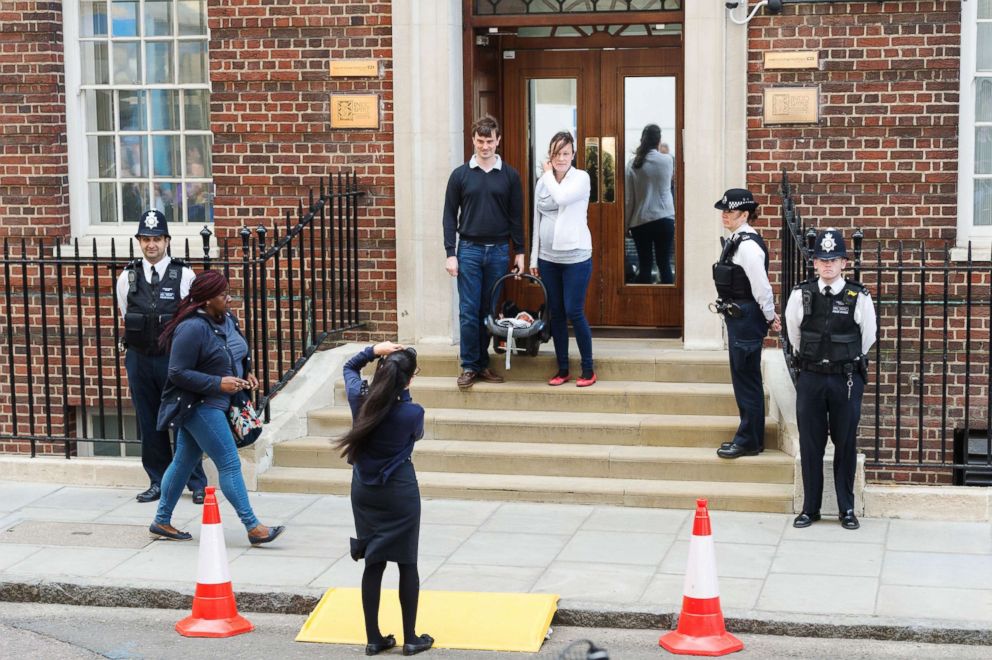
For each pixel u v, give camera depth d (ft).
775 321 28.09
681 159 34.88
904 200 31.63
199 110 35.88
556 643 21.80
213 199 35.60
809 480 26.61
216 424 25.66
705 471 28.71
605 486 28.55
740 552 25.20
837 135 31.73
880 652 21.15
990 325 27.48
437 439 30.68
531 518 27.63
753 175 32.17
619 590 23.35
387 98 33.76
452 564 24.86
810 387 26.17
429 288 33.86
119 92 36.29
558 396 31.04
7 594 24.40
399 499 20.80
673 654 21.21
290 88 34.22
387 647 21.49
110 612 23.84
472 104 34.35
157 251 28.30
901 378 31.89
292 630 22.76
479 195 30.89
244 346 26.53
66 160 36.35
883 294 31.83
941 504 27.09
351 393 21.47
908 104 31.40
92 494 30.04
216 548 22.77
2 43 35.81
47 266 35.99
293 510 28.48
